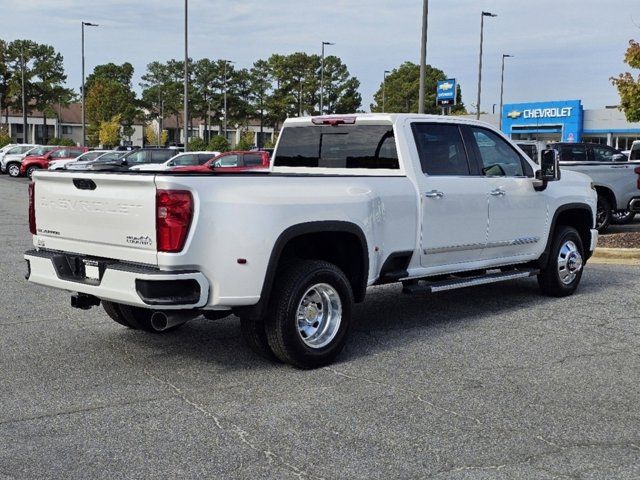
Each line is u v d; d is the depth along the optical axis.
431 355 6.39
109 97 90.88
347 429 4.68
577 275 9.09
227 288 5.46
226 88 94.00
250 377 5.75
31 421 4.79
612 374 5.87
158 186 5.24
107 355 6.33
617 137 58.44
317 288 6.01
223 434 4.59
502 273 8.10
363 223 6.28
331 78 87.00
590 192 9.30
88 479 3.97
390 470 4.09
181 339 6.89
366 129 7.25
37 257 6.16
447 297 8.98
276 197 5.67
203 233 5.33
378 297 8.99
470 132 7.71
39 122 110.50
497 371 5.93
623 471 4.10
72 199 5.88
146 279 5.24
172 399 5.23
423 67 21.83
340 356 6.36
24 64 88.31
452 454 4.31
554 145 19.53
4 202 23.92
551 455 4.31
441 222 7.15
